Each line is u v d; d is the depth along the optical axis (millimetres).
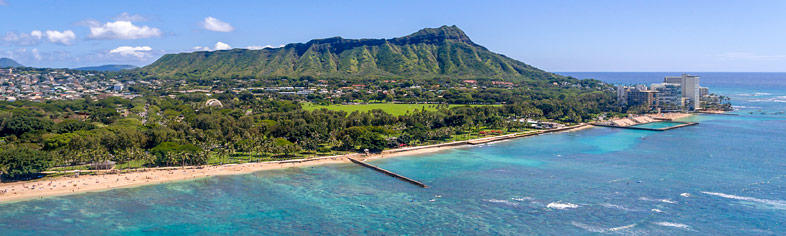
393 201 199250
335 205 194625
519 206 191125
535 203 194750
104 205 193375
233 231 167750
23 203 194125
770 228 165375
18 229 168250
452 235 163000
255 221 176875
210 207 192250
